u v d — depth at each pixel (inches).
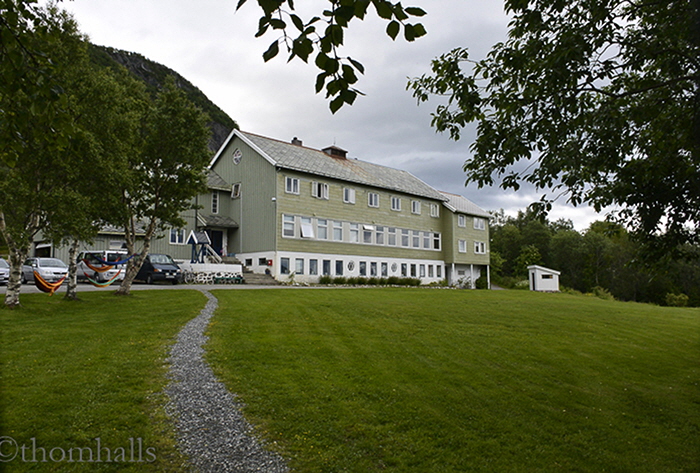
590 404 283.1
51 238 527.5
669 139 311.1
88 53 543.8
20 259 516.4
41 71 170.1
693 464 215.3
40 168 486.6
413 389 284.8
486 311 633.6
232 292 781.3
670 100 306.8
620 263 2405.3
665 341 492.4
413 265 1551.4
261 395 259.8
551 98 294.5
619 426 253.1
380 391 277.0
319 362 328.8
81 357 312.0
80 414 221.5
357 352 363.9
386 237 1471.5
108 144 539.5
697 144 288.5
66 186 524.7
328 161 1432.1
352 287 1099.9
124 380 270.7
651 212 304.0
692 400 299.0
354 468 190.9
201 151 719.1
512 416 255.8
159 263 1004.6
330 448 205.8
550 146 297.6
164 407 237.1
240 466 186.2
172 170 710.5
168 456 191.0
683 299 2127.2
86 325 428.1
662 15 282.7
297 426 224.2
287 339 394.9
